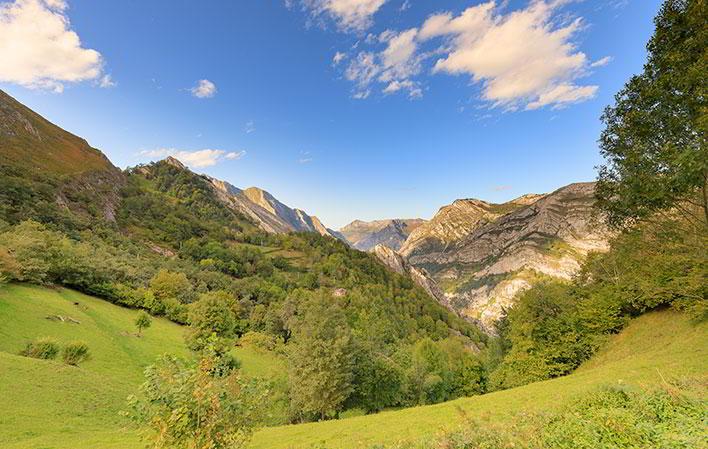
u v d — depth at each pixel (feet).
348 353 163.63
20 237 282.15
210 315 226.79
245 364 252.62
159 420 36.42
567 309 166.40
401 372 200.85
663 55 58.70
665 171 56.95
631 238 86.48
